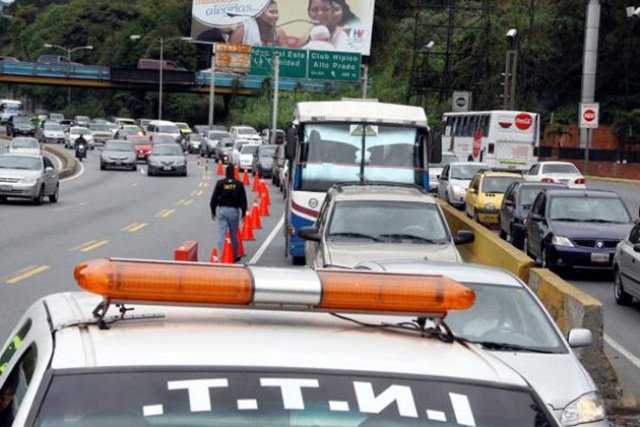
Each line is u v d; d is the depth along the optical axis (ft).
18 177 123.95
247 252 84.28
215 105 419.33
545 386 28.58
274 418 11.20
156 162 196.44
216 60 263.08
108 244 86.48
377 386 11.65
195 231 99.55
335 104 74.08
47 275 66.64
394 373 11.84
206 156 274.57
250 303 12.39
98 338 12.19
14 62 374.22
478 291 33.01
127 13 476.54
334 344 12.45
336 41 275.39
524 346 30.91
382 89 315.58
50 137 328.70
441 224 52.49
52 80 366.63
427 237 51.70
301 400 11.35
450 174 136.56
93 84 369.50
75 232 96.02
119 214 117.19
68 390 11.21
